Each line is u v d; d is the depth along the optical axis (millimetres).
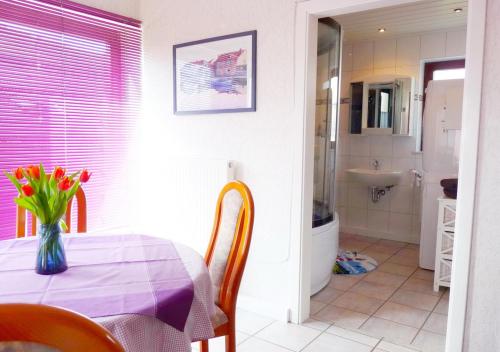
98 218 3291
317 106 3209
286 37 2617
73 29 3000
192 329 1313
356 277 3619
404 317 2820
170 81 3311
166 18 3295
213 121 3053
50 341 582
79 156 3107
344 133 5133
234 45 2863
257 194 2844
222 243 1890
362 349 2375
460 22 4105
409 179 4746
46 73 2850
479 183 1993
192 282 1344
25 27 2709
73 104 3039
